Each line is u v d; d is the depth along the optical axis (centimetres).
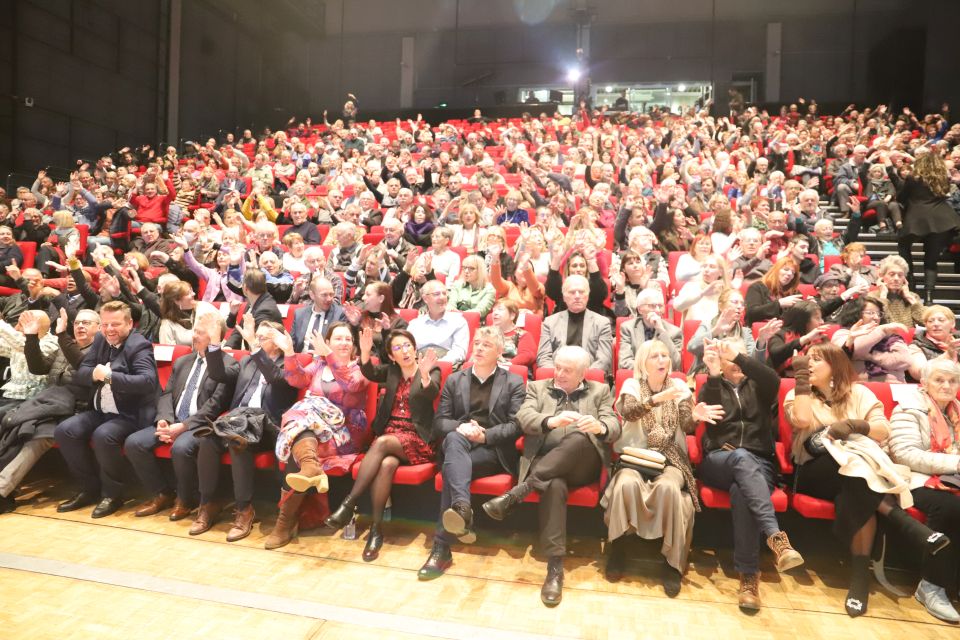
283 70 1631
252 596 238
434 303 356
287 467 283
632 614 233
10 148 996
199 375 327
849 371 273
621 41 1554
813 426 266
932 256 499
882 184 662
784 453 282
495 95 1572
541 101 1580
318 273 441
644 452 264
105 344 334
